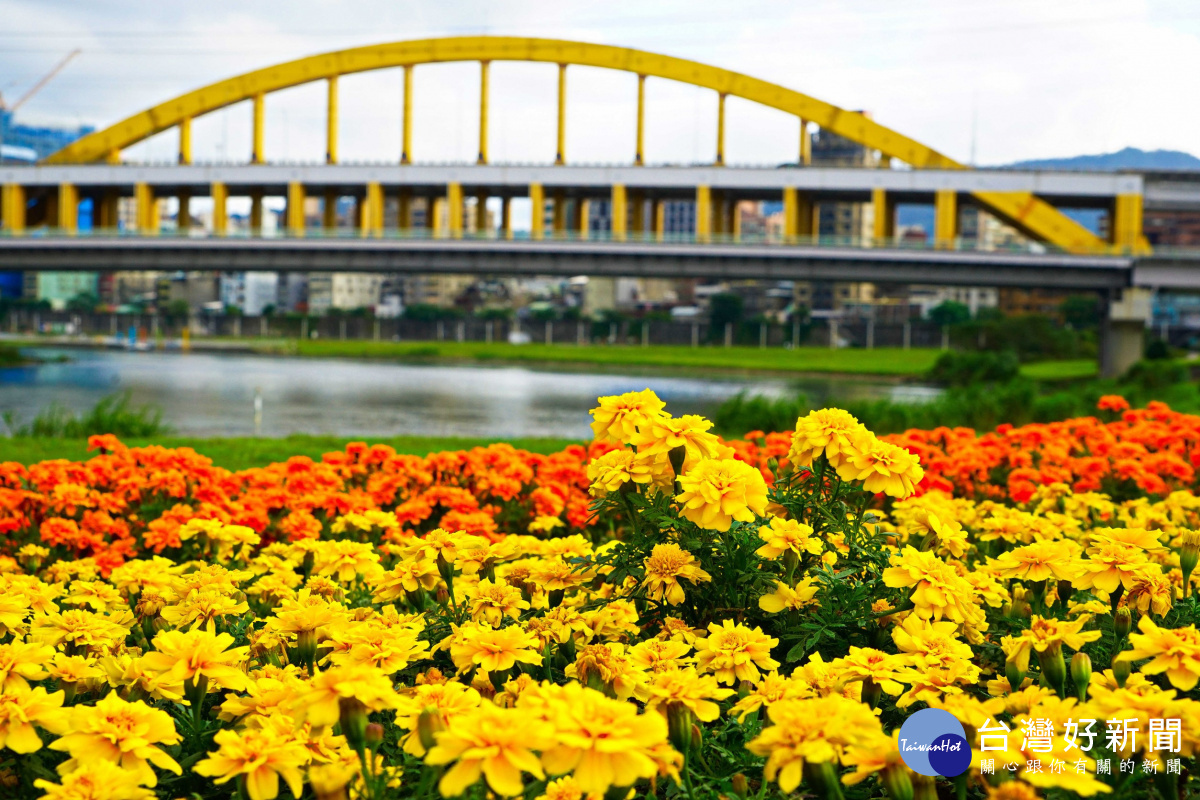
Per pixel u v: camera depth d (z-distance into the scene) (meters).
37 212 70.38
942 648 2.49
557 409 32.88
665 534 3.12
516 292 155.50
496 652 2.46
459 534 3.25
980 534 5.06
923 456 6.96
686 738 2.12
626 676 2.40
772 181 55.09
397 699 2.06
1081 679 2.42
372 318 111.44
